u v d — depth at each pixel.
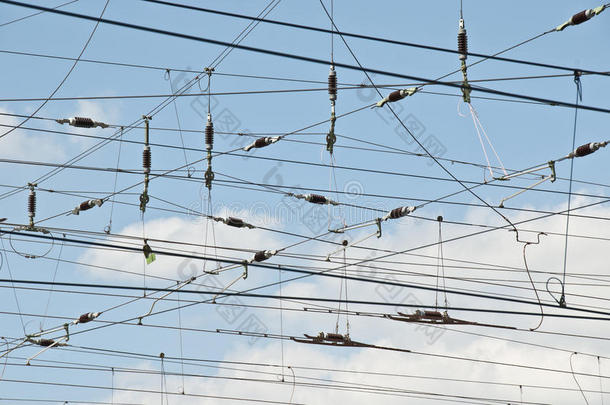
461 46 25.72
